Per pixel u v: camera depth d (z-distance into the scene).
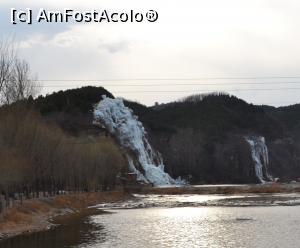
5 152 83.12
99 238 58.09
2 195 77.81
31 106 94.31
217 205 114.50
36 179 102.75
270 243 52.91
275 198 136.88
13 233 62.09
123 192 174.62
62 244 53.34
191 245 52.66
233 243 53.50
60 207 102.38
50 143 109.88
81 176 145.12
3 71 84.00
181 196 169.38
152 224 73.69
